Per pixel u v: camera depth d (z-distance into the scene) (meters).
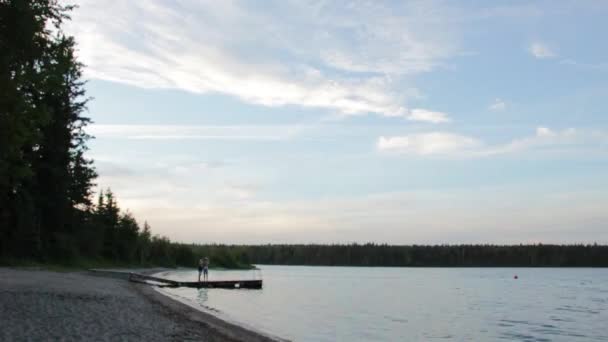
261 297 59.28
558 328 43.09
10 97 23.23
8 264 52.12
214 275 100.88
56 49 24.62
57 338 14.92
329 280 129.12
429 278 156.38
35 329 16.09
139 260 102.81
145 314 24.22
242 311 41.91
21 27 22.11
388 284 114.50
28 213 56.72
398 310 54.16
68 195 65.25
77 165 67.25
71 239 66.06
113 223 92.62
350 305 57.94
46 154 60.91
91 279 45.31
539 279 153.12
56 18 24.03
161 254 125.31
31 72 23.91
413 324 42.47
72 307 22.81
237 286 70.38
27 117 25.27
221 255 165.75
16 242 56.50
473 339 35.81
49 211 62.97
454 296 79.44
